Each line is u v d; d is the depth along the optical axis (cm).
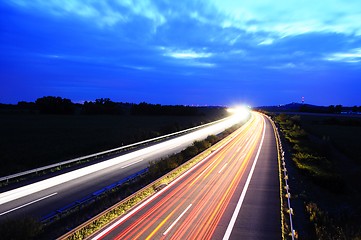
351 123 8756
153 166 2369
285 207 1616
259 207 1612
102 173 2461
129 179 2139
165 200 1728
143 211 1543
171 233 1278
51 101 11675
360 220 1664
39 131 5881
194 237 1241
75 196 1814
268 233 1287
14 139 4728
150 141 4591
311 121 9806
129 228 1327
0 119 8669
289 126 6475
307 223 1440
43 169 2428
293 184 2169
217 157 3178
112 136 5178
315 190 2183
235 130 6166
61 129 6294
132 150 3753
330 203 2019
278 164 2808
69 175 2386
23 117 9675
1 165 2934
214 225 1367
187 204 1658
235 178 2266
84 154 3594
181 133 5825
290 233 1273
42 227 1305
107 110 12550
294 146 3844
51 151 3719
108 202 1650
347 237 1283
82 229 1298
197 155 3105
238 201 1714
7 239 1128
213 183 2114
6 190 1947
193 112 12781
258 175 2364
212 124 8075
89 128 6575
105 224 1365
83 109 12438
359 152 4278
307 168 2559
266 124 7675
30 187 2022
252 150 3666
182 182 2141
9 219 1320
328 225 1441
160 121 8906
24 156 3391
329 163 2938
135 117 10894
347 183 2650
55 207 1612
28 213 1518
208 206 1625
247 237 1245
